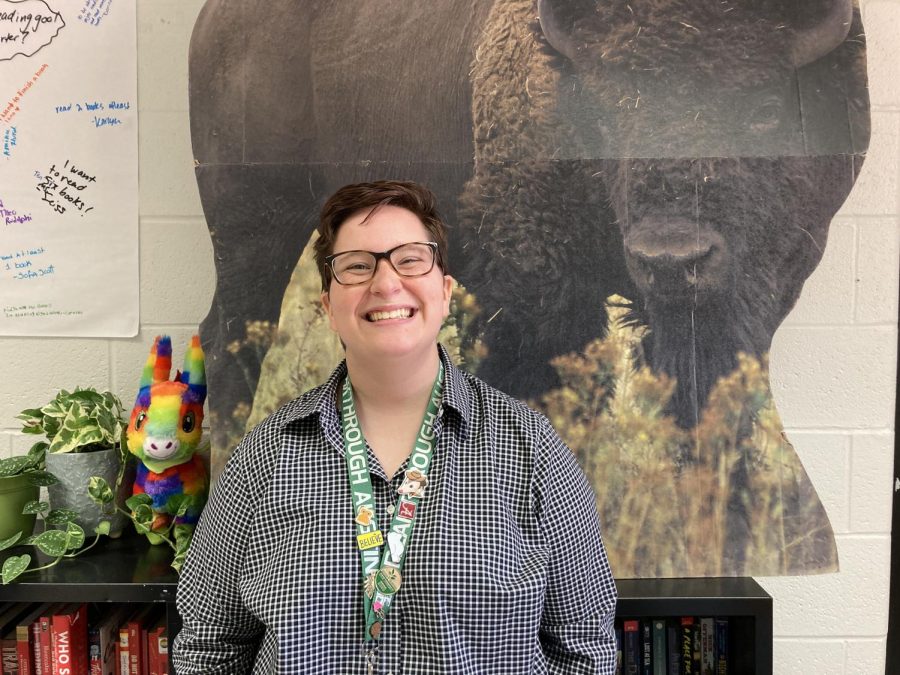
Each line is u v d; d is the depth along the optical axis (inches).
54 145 49.7
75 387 51.1
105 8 49.1
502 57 44.9
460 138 45.1
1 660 41.6
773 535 44.8
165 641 42.9
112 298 50.7
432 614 31.1
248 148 44.9
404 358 32.9
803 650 50.9
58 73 49.3
